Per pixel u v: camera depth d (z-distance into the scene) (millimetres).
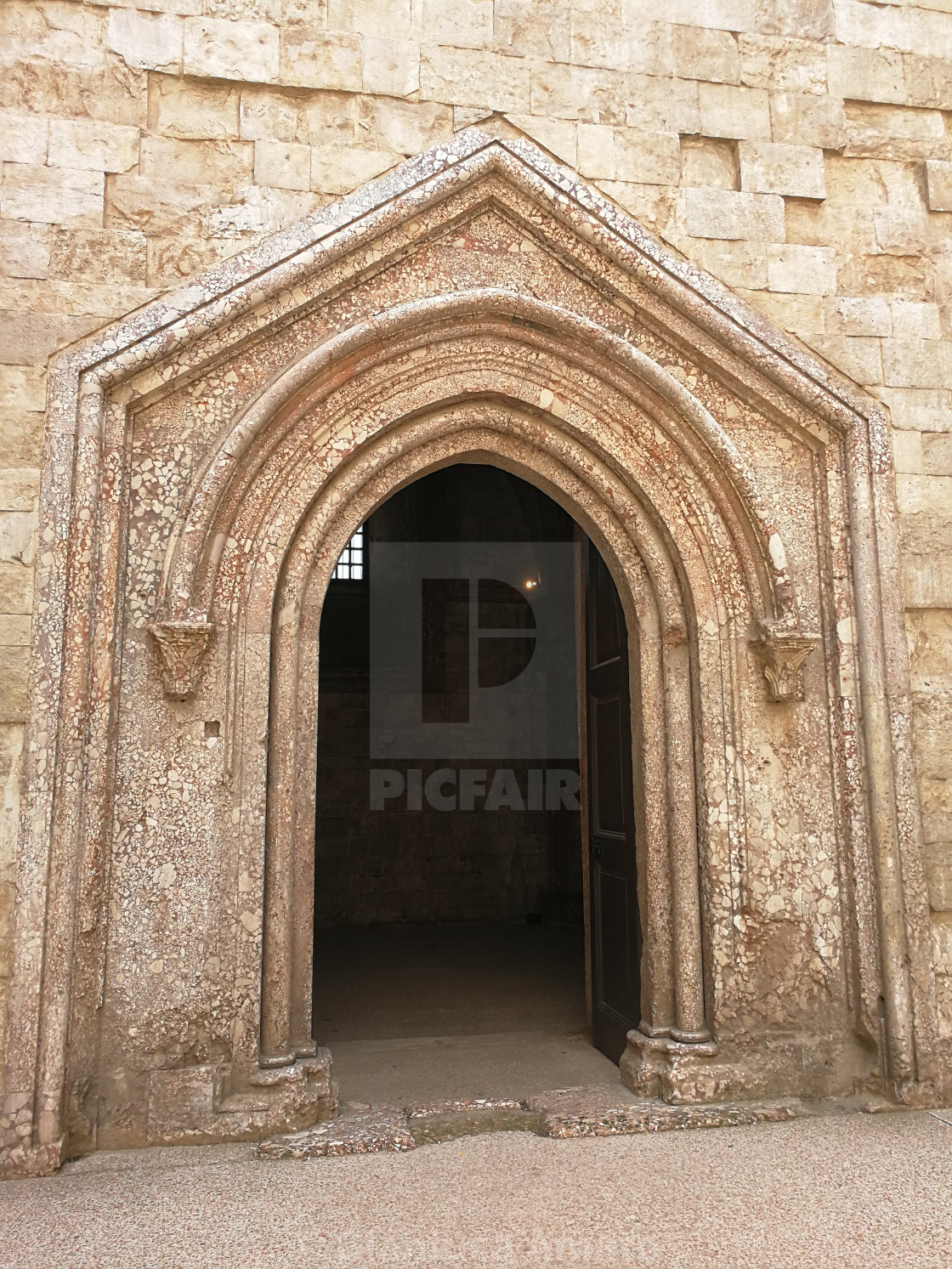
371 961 8086
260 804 3664
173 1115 3449
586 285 4203
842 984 4035
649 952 4105
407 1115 3828
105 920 3494
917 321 4426
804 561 4254
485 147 4035
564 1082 4281
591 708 5078
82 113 3824
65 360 3617
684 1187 3123
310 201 3924
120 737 3590
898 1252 2691
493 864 11258
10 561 3500
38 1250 2725
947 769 4152
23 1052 3264
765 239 4336
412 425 4113
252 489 3797
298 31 4023
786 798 4094
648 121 4305
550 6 4281
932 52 4688
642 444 4191
